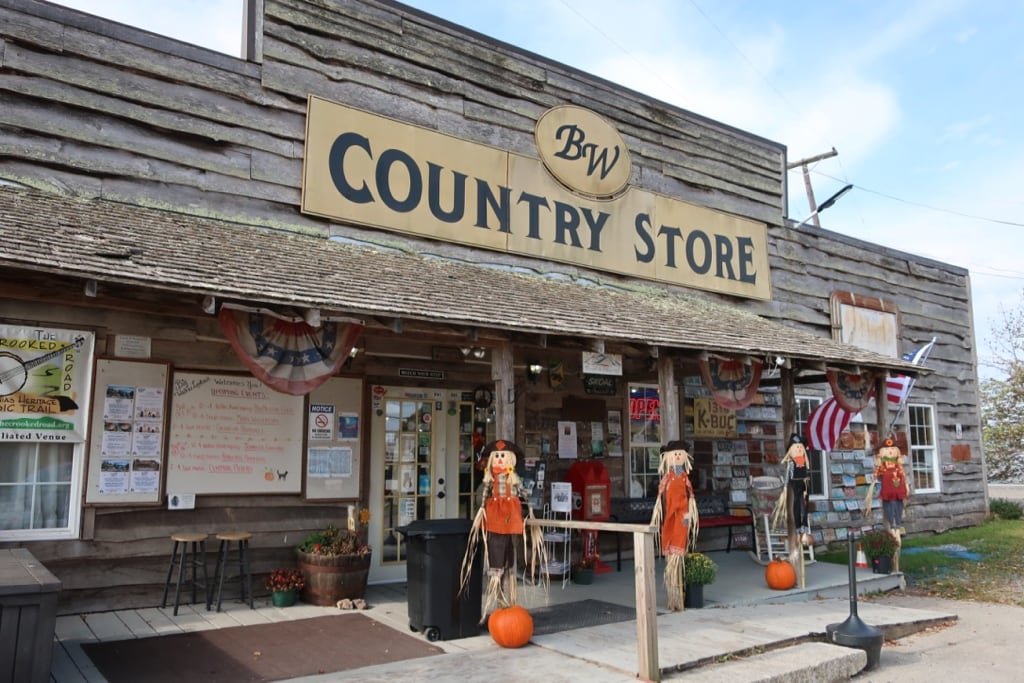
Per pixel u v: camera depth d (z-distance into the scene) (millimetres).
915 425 15281
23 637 4145
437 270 8297
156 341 7188
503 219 9711
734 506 11695
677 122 11945
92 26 7273
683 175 11875
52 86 7000
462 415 9469
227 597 7348
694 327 8969
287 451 7824
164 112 7555
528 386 9953
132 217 6812
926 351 13617
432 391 9250
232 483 7445
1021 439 25781
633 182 11219
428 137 9203
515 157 9930
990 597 9156
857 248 14547
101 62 7281
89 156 7102
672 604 7477
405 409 9039
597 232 10617
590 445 10469
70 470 6711
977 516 16203
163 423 7117
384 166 8812
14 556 5160
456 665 5395
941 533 15047
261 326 5977
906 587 9836
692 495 7758
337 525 8078
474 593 6320
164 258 5734
